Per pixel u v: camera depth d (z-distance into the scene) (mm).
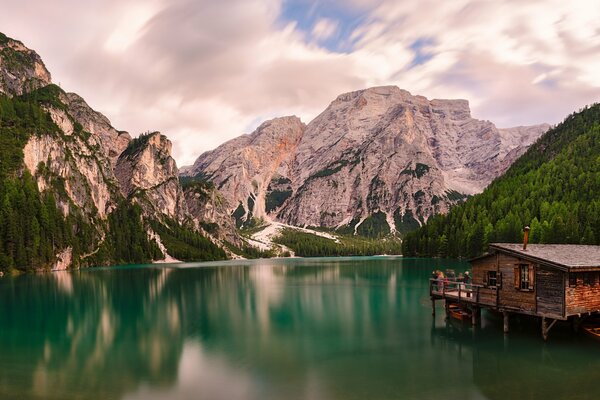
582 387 31078
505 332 47281
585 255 45062
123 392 31328
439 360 38062
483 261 50219
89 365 37781
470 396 29641
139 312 65312
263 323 55562
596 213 154500
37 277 145625
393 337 46812
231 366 37094
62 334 50188
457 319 55906
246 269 192375
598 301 43094
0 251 164375
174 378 34156
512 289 45938
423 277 121000
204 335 48906
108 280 129250
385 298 77250
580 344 42375
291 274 147625
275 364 37531
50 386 32594
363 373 34750
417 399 29203
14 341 46844
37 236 184500
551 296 42188
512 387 31234
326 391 30906
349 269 167000
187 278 136125
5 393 31219
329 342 45062
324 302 73250
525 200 190500
